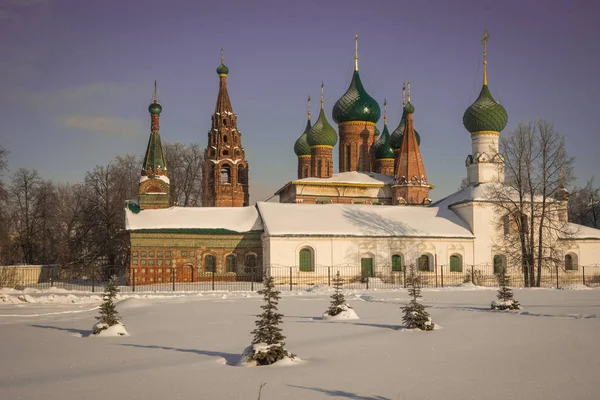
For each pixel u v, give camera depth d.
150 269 51.25
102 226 64.19
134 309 30.05
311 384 12.74
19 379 13.60
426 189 62.84
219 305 31.44
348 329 21.64
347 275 51.59
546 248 53.56
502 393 11.88
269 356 14.95
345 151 69.94
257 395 11.80
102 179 66.44
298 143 73.94
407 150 63.25
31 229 73.00
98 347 18.14
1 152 58.62
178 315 26.77
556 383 12.73
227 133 65.12
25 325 23.81
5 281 47.81
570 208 89.88
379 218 55.59
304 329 21.73
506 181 54.97
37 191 78.19
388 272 52.75
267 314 15.55
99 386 12.73
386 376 13.49
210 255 52.56
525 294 39.16
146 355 16.61
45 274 57.28
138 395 11.91
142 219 52.62
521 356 15.91
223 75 66.44
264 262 52.44
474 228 55.56
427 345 17.80
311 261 51.47
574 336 19.48
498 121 59.97
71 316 27.33
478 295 37.88
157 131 56.62
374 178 66.88
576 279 57.09
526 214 54.34
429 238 54.09
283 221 52.41
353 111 69.06
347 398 11.54
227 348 17.64
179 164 84.88
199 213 54.53
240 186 64.75
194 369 14.48
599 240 58.03
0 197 60.94
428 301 33.25
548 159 53.19
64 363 15.56
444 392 11.98
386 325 22.70
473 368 14.34
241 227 53.47
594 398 11.51
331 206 56.56
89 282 56.31
